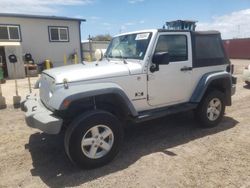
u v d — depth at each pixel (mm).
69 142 3562
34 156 4238
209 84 5016
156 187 3248
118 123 3875
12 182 3484
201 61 5074
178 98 4871
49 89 3949
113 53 5098
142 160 3975
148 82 4383
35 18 20016
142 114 4402
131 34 4848
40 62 20828
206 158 3961
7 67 16953
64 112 3740
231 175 3461
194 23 6074
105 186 3316
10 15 18812
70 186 3342
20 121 6195
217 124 5410
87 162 3678
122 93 3906
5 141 4902
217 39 5422
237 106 6984
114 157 3918
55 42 21328
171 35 4621
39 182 3463
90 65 4422
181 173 3551
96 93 3656
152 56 4367
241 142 4523
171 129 5301
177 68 4715
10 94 10078
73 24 22016
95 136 3699
